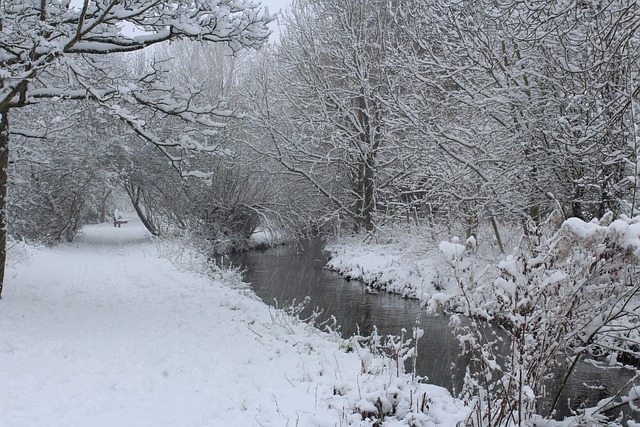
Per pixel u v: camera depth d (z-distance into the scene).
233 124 23.84
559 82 11.38
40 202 22.62
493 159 13.66
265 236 30.45
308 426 4.82
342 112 23.47
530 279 4.44
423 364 9.32
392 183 21.50
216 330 8.88
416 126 14.57
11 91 8.73
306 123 23.62
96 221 49.03
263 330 9.28
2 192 9.64
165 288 12.80
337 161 24.36
